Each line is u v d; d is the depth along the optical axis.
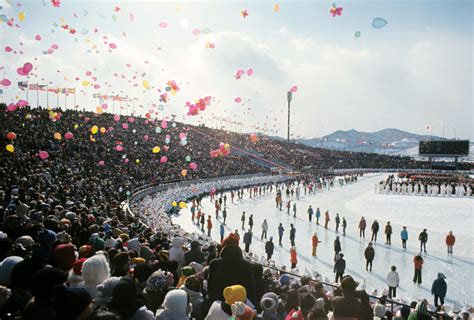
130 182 35.97
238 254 5.25
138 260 6.92
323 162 101.69
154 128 69.38
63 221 9.83
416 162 109.56
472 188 45.91
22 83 47.84
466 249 23.16
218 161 68.88
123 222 14.45
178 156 58.56
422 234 22.31
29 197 14.66
